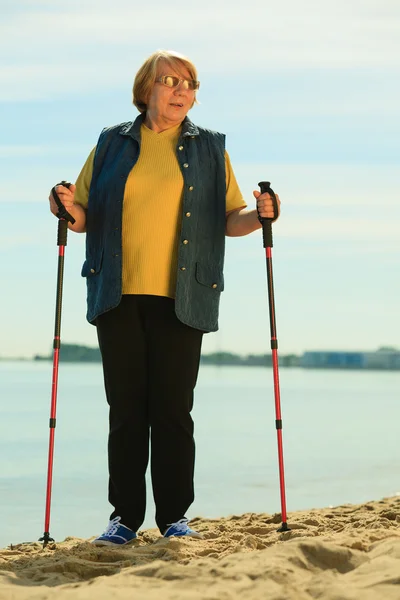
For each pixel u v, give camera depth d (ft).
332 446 43.75
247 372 295.07
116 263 14.55
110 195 14.76
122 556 13.12
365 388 142.10
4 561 13.12
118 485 14.74
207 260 14.92
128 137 15.19
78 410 63.67
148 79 14.93
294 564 11.03
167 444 14.67
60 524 22.82
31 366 321.11
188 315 14.51
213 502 26.48
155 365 14.61
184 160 14.88
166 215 14.64
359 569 10.83
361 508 20.48
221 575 10.63
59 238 15.14
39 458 36.04
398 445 44.55
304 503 26.58
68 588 10.67
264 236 15.08
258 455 38.96
